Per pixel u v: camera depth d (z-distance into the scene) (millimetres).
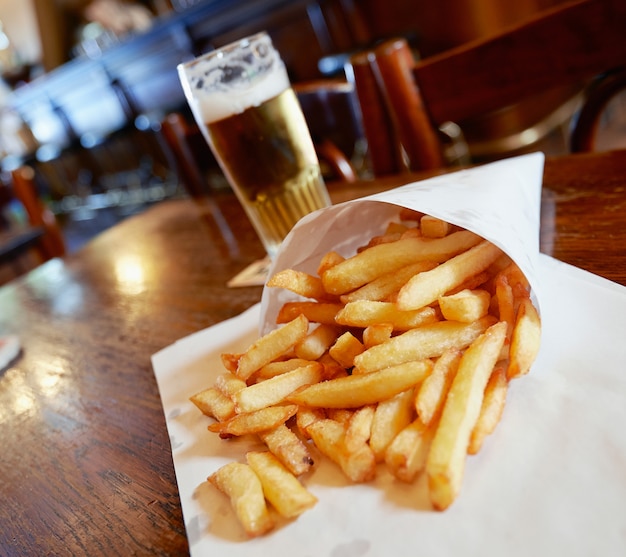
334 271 256
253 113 385
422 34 1421
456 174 326
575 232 329
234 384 251
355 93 551
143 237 709
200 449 244
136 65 2043
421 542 165
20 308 615
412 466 181
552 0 1354
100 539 220
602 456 171
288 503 183
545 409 197
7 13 2553
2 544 241
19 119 2689
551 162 456
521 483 172
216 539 192
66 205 2885
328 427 207
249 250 517
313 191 435
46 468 288
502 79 466
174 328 405
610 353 212
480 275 248
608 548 146
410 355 219
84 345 444
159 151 2268
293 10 1586
